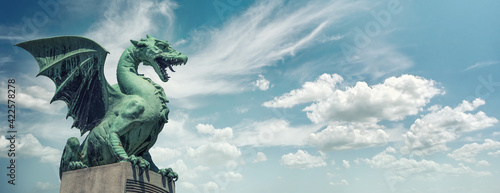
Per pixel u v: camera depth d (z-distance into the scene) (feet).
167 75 22.52
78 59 22.17
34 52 21.62
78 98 22.06
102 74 21.44
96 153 19.61
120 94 20.99
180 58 22.61
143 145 20.56
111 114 20.33
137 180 17.57
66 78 22.22
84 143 20.59
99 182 17.40
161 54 22.13
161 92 21.56
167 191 19.75
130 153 19.99
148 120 19.80
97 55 21.58
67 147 19.92
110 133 18.97
